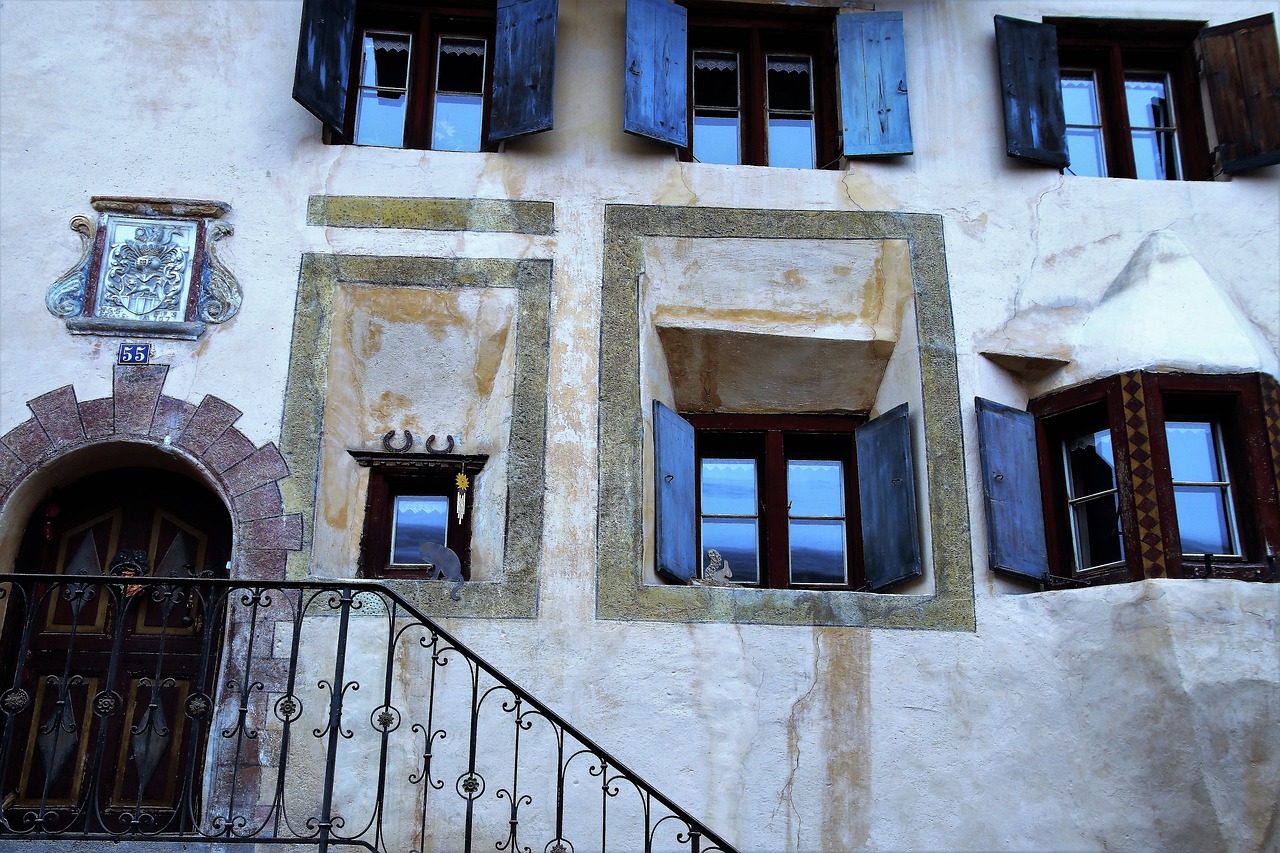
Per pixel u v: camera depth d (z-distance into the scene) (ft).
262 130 28.73
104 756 25.50
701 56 31.14
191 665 26.27
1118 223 29.19
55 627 26.30
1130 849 23.93
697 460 29.40
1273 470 26.17
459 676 24.79
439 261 28.02
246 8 29.71
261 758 24.08
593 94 29.76
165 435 26.25
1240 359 26.86
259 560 25.43
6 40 28.86
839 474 29.30
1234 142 29.78
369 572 26.73
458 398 27.86
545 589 25.50
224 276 27.48
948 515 26.68
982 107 30.25
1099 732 24.67
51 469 26.18
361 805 23.89
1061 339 28.17
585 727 24.58
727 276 28.76
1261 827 23.73
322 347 27.20
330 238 28.02
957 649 25.54
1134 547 25.48
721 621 25.46
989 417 27.32
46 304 26.99
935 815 24.39
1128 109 31.07
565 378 27.30
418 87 29.99
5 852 21.27
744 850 24.04
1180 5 31.12
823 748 24.75
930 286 28.55
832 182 29.35
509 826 22.85
